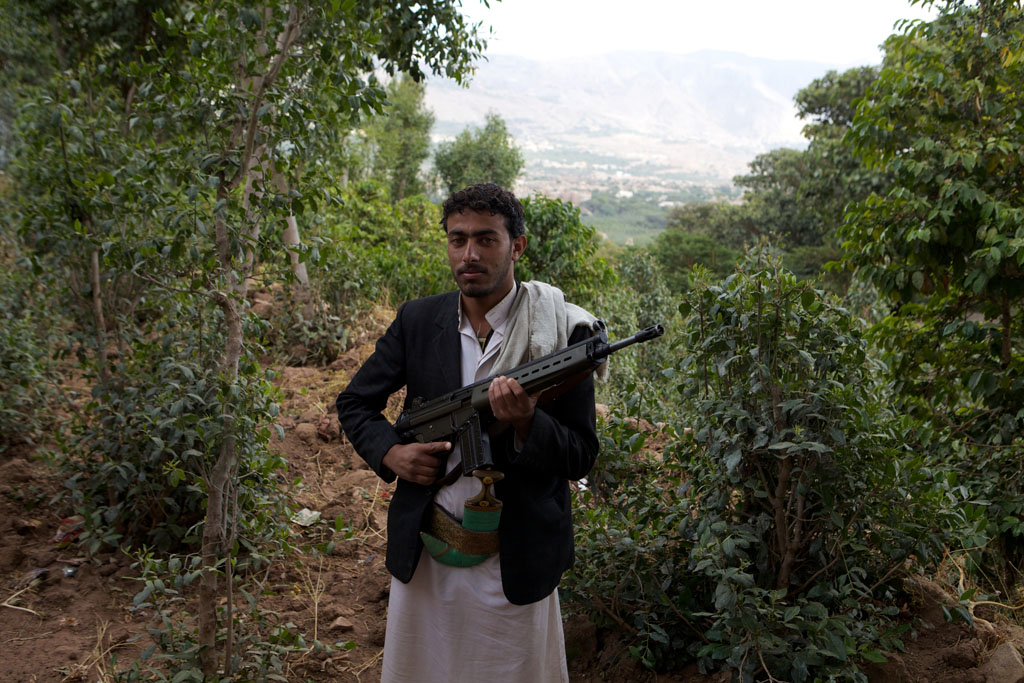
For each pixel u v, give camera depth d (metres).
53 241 3.71
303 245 3.21
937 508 2.83
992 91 4.28
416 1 5.26
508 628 2.15
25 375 4.77
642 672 2.97
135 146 4.09
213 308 3.72
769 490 3.01
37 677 2.87
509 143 40.44
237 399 2.85
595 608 3.13
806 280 2.92
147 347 3.76
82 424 4.03
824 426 2.85
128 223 3.41
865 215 4.39
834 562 2.82
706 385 3.06
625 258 12.49
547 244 8.14
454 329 2.20
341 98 3.29
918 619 2.98
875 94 4.60
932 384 4.62
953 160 3.90
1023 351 4.43
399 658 2.24
